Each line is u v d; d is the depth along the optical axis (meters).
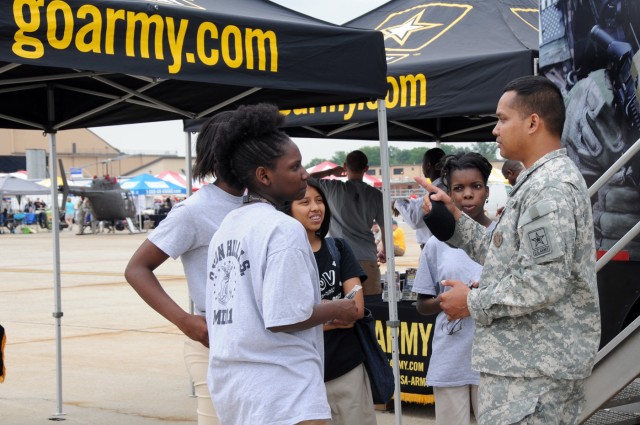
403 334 6.64
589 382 4.16
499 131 3.18
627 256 4.97
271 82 4.83
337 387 4.09
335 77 5.08
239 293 2.91
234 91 6.47
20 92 6.55
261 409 2.83
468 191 4.46
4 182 52.91
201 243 3.56
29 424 6.58
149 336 10.88
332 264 4.15
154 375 8.48
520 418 2.96
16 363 9.12
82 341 10.55
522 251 2.92
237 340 2.88
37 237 42.91
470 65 6.76
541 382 2.98
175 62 4.49
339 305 2.97
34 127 6.75
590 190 4.18
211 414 3.65
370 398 4.18
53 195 6.81
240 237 2.95
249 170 3.06
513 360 3.00
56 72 5.94
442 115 6.92
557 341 2.97
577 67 5.07
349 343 4.12
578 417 3.15
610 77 4.86
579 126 5.07
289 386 2.85
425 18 8.09
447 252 4.49
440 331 4.48
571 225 2.88
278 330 2.82
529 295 2.87
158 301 3.47
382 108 5.38
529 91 3.12
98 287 17.17
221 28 4.64
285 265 2.82
